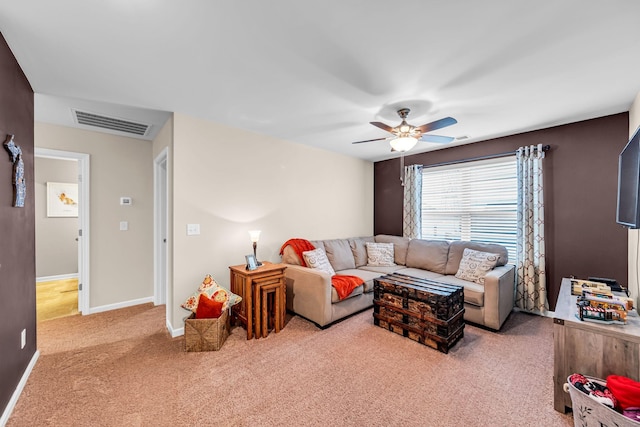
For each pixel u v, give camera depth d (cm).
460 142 402
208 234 305
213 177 309
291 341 269
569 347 172
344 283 317
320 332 290
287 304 343
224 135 319
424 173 462
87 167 342
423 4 138
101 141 353
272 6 139
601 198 302
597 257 304
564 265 325
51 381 204
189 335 248
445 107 270
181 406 178
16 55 182
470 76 210
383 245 448
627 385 139
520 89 232
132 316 336
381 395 189
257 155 352
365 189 523
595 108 276
